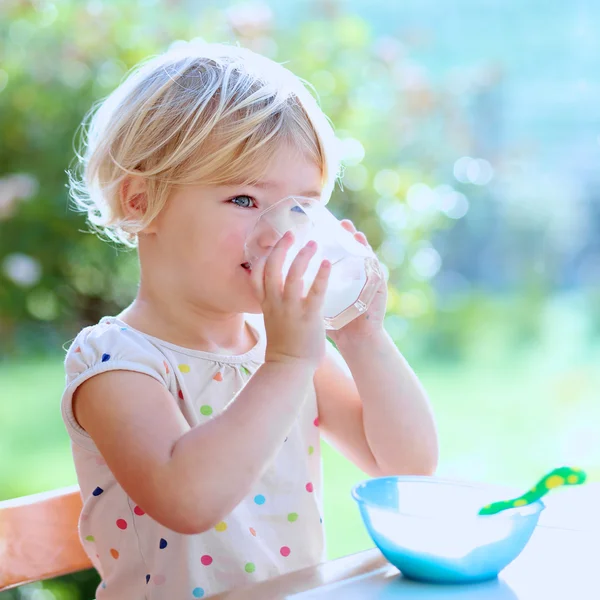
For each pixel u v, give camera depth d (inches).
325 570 48.7
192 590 60.4
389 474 67.9
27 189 197.2
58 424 215.6
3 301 203.5
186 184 60.7
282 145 61.3
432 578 46.4
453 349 306.3
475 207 340.2
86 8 199.5
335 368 72.0
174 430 55.1
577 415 226.5
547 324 323.6
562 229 352.5
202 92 61.8
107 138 65.5
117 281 205.0
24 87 200.7
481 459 190.9
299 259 55.7
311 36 195.8
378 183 177.0
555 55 351.3
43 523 62.2
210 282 61.4
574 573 47.6
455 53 342.0
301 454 68.0
